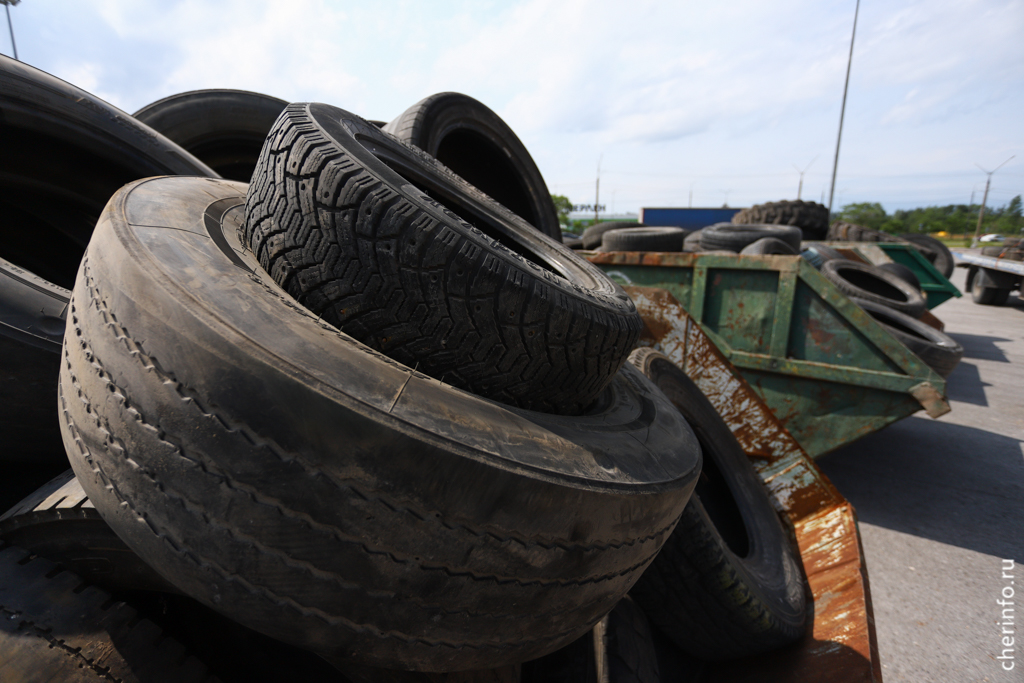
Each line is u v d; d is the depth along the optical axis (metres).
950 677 2.12
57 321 1.46
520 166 3.45
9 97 1.80
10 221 2.13
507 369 1.14
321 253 1.07
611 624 1.54
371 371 0.87
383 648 0.89
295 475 0.77
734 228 6.00
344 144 1.15
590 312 1.23
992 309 11.48
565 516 0.93
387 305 1.05
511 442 0.93
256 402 0.77
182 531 0.82
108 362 0.85
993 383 6.30
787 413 3.73
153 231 0.99
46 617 1.02
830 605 1.97
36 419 1.43
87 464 0.90
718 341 3.88
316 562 0.80
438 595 0.86
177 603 1.32
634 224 8.05
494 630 0.94
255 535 0.79
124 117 2.14
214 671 1.25
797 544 2.47
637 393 1.84
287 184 1.13
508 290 1.08
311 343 0.85
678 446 1.51
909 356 3.30
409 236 1.03
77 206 2.22
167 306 0.82
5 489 1.51
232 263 1.01
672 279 4.02
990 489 3.78
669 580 1.70
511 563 0.90
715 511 2.47
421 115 2.66
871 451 4.45
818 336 3.56
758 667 1.83
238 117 3.35
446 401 0.93
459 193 1.90
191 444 0.78
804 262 3.51
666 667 1.92
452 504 0.83
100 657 1.00
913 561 2.93
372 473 0.79
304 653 1.26
